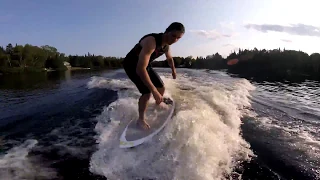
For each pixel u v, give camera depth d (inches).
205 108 140.5
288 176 92.1
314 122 163.9
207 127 111.0
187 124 105.7
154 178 86.7
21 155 109.6
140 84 120.0
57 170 95.9
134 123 127.3
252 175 91.8
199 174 84.2
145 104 122.9
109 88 259.8
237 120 149.5
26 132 141.6
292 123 158.7
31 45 2237.9
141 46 113.4
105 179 88.4
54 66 2129.7
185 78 340.8
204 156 92.0
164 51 120.9
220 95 190.5
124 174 90.0
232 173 92.2
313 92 343.0
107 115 151.3
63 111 184.1
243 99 215.9
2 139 130.9
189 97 173.0
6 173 92.4
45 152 112.4
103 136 122.7
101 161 100.0
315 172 95.1
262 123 153.3
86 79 446.6
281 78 603.8
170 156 94.6
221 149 102.4
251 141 123.6
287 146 119.0
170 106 145.6
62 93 281.9
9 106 225.3
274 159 104.8
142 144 105.4
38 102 233.8
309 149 116.0
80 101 214.8
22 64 2100.1
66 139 128.0
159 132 110.6
